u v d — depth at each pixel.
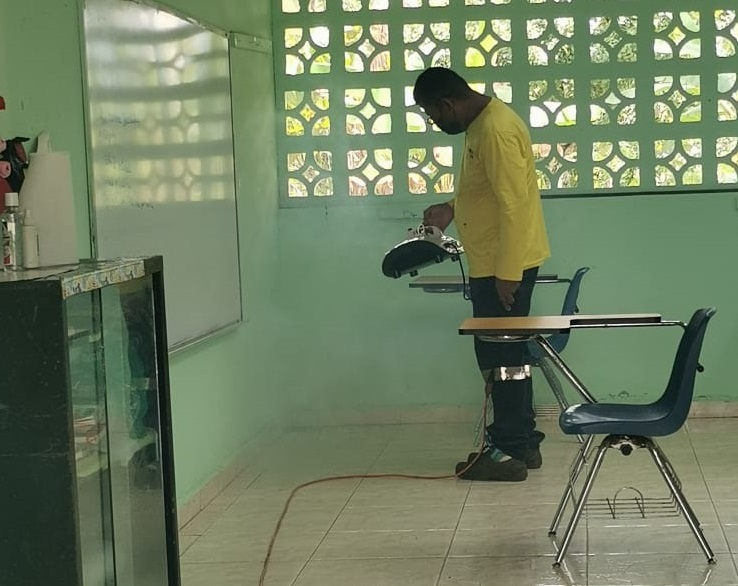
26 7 3.57
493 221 5.16
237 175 5.81
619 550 4.20
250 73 6.08
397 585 3.92
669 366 6.49
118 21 4.26
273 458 5.98
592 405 4.14
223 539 4.58
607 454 5.70
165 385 3.43
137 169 4.41
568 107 6.46
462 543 4.36
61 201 3.14
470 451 5.89
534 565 4.07
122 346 3.20
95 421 3.00
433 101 5.17
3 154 3.10
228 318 5.53
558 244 6.50
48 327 2.64
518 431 5.27
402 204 6.55
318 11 6.52
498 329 4.09
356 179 6.58
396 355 6.64
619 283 6.48
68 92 3.84
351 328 6.64
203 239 5.19
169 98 4.79
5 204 3.02
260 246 6.23
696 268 6.45
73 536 2.69
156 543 3.44
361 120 6.54
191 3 5.15
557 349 5.52
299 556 4.30
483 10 6.44
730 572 3.91
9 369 2.66
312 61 6.55
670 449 5.77
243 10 5.99
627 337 6.51
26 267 3.01
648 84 6.41
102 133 4.08
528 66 6.45
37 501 2.69
